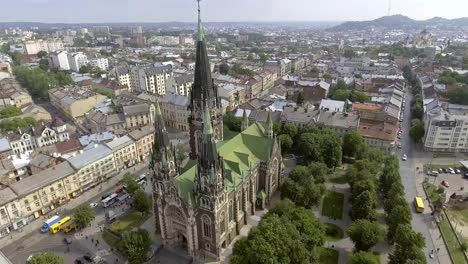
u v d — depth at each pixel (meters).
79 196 143.75
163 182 98.06
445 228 114.88
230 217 108.12
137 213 127.81
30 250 110.62
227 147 117.50
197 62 103.19
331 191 140.50
